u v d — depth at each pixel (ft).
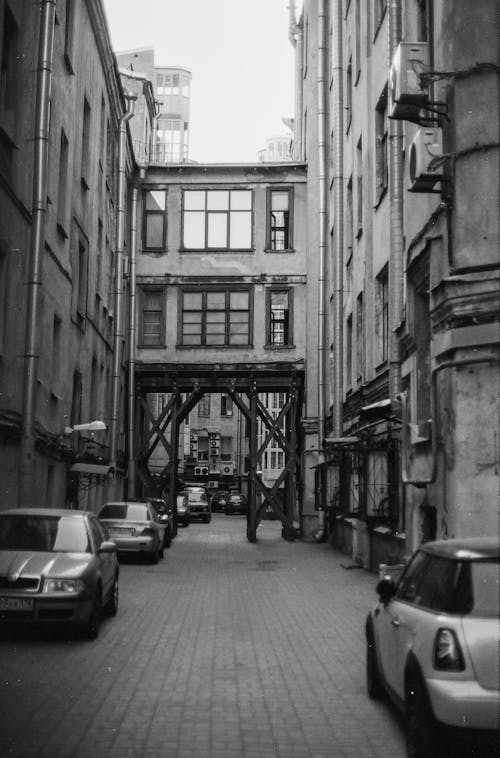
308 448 113.29
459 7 41.88
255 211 121.49
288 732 22.58
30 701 25.12
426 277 46.01
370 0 77.15
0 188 49.90
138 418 118.73
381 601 24.84
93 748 20.66
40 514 39.73
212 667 31.24
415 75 41.55
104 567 39.86
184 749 20.83
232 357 118.73
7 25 53.21
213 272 120.37
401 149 55.83
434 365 42.24
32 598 34.12
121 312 103.60
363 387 74.64
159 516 86.12
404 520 57.26
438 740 17.75
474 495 38.40
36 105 56.70
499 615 18.08
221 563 78.28
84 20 78.95
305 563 78.33
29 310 55.01
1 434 50.80
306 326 118.01
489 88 40.83
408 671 19.66
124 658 32.35
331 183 108.99
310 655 33.94
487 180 40.24
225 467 288.51
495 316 38.96
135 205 119.24
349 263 90.48
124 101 106.73
